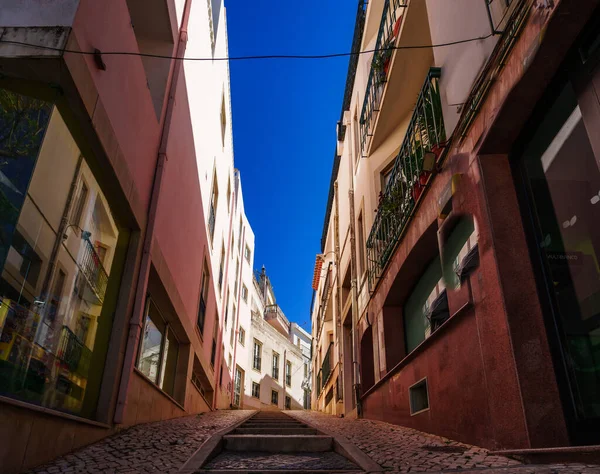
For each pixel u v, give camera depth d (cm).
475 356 439
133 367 568
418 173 638
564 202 379
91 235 491
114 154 480
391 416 750
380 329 865
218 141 1324
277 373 3366
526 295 383
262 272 3925
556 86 375
